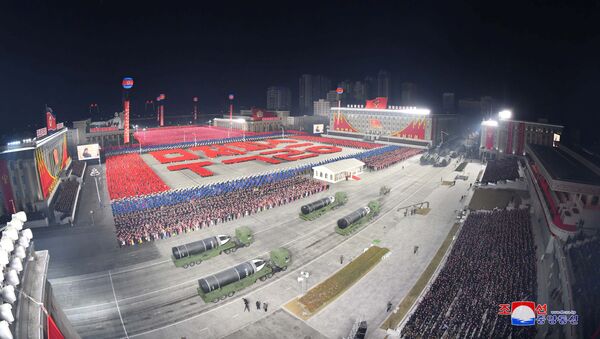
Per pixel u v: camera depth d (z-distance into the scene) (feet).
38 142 242.78
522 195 296.30
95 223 233.76
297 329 133.08
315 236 215.31
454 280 151.23
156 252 192.03
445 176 369.50
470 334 116.16
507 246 185.26
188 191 280.92
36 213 232.73
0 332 52.01
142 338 128.16
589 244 163.53
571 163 249.55
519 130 436.76
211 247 181.37
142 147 506.89
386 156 458.91
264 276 166.09
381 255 190.08
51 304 81.30
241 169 383.65
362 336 123.85
